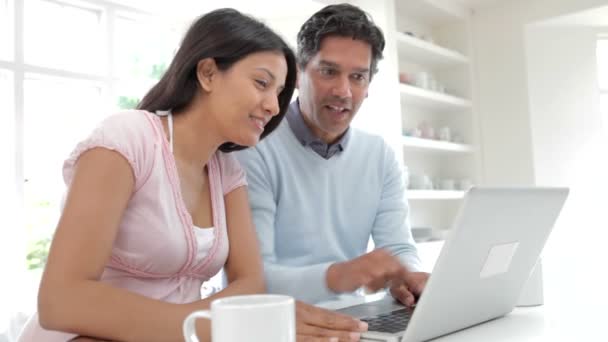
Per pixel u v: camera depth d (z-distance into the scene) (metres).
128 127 0.93
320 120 1.40
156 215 0.96
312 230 1.40
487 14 3.87
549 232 0.96
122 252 0.97
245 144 1.01
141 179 0.94
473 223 0.73
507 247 0.85
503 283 0.90
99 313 0.74
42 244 2.38
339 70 1.38
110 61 2.62
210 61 0.97
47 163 2.42
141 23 2.80
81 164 0.87
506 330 0.85
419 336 0.76
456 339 0.80
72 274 0.77
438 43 3.97
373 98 3.22
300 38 1.44
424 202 3.70
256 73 0.97
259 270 1.10
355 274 1.01
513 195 0.79
